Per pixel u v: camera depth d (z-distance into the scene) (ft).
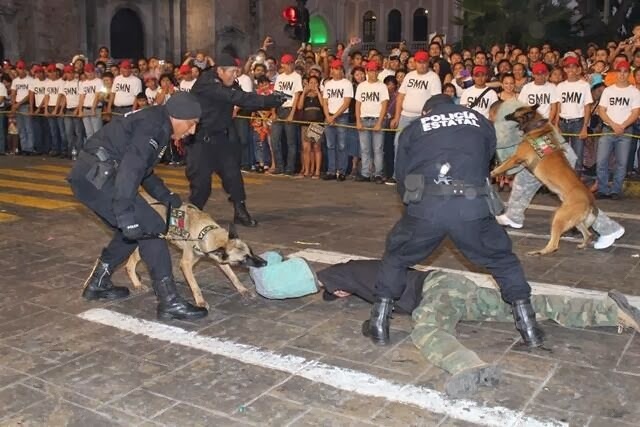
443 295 14.57
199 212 16.55
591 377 12.95
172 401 12.24
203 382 12.96
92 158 15.08
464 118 13.55
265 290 16.78
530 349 14.20
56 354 14.28
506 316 15.26
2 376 13.26
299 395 12.40
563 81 32.40
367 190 33.60
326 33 157.17
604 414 11.59
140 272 19.89
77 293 18.12
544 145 21.50
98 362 13.87
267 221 26.55
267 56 48.98
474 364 12.34
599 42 77.10
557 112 31.42
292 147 38.34
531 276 19.33
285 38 112.37
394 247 13.94
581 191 21.01
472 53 49.14
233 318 16.25
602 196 31.40
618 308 14.74
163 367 13.62
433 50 42.32
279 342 14.78
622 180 31.07
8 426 11.44
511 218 25.09
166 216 16.10
